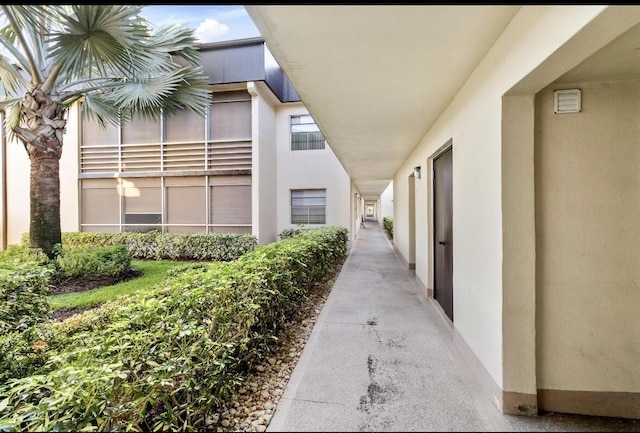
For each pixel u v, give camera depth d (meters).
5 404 1.34
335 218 9.48
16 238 9.40
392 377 2.31
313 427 1.80
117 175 8.95
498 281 1.98
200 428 1.76
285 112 9.66
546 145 1.93
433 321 3.45
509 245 1.92
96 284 5.39
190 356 1.67
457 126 2.76
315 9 1.57
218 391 1.87
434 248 4.23
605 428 1.82
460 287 2.69
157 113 6.84
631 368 1.90
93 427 1.17
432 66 2.25
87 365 1.45
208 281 2.21
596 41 1.33
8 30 5.14
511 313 1.92
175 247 8.25
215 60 8.19
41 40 5.07
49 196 5.42
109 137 9.14
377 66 2.23
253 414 1.90
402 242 7.32
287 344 2.88
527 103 1.88
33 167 5.35
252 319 2.25
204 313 1.96
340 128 3.93
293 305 3.32
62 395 1.24
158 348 1.67
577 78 1.87
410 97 2.85
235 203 8.62
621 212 1.89
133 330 1.68
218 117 8.72
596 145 1.91
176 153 8.89
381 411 1.93
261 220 8.54
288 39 1.86
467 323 2.53
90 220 9.19
